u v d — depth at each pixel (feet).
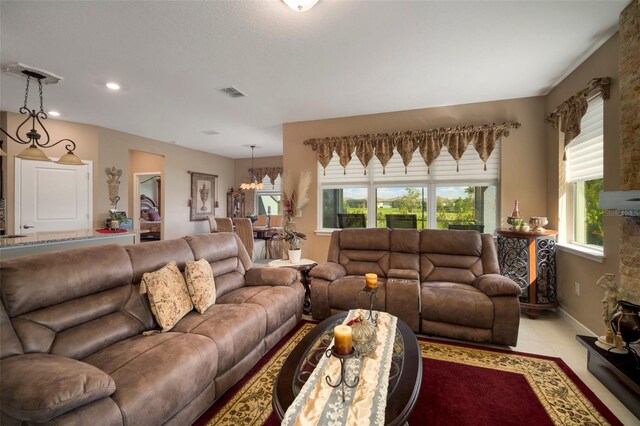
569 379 6.77
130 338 5.90
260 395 6.22
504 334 8.16
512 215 11.14
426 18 7.01
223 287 8.75
